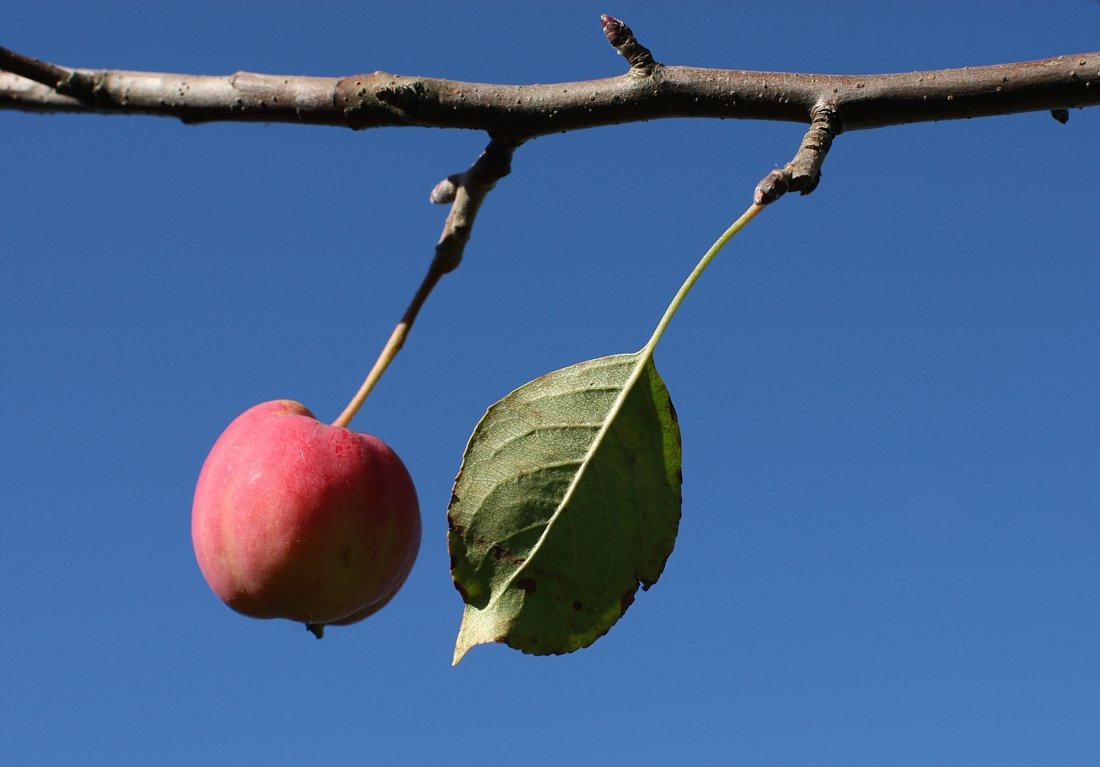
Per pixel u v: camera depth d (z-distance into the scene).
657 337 0.63
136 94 0.64
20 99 0.65
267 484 0.65
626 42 0.63
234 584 0.65
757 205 0.62
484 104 0.63
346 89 0.63
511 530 0.62
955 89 0.63
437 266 0.66
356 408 0.66
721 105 0.63
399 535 0.66
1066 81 0.63
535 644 0.62
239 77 0.64
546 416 0.62
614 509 0.62
